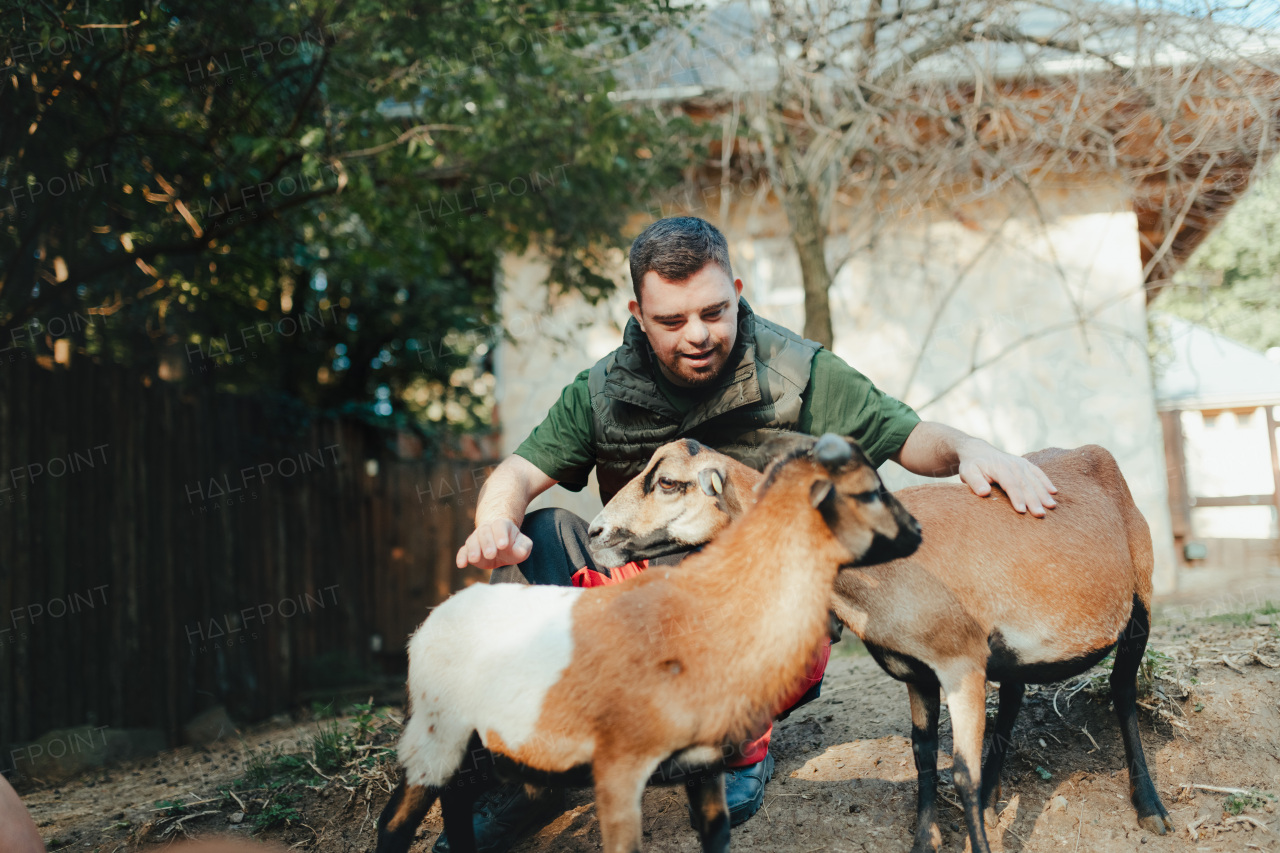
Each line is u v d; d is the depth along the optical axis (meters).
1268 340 11.85
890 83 6.59
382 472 10.45
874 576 2.36
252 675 7.47
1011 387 9.67
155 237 7.20
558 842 2.81
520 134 7.11
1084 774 3.02
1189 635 4.27
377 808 3.24
